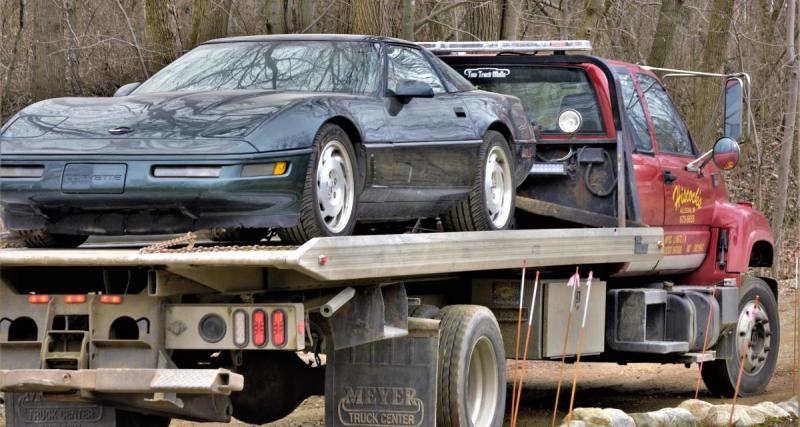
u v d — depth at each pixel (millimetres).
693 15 50781
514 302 15289
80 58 45250
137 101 12711
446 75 15289
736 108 18266
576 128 17266
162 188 11352
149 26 35312
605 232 16047
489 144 15188
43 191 11578
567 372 23062
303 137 11734
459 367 13195
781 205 43188
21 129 12102
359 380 12688
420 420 12531
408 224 15703
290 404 14328
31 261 10906
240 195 11344
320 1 41844
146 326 11148
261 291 11406
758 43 48500
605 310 17422
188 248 11047
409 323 12602
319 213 11938
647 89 19312
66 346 11344
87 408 12102
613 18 49719
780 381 22203
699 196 19594
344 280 11570
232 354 12188
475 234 13062
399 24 42406
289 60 14031
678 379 22266
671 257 18797
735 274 19922
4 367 11297
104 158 11492
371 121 12992
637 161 18156
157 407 11211
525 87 18703
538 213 17625
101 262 10727
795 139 54750
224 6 36188
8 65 48750
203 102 12383
